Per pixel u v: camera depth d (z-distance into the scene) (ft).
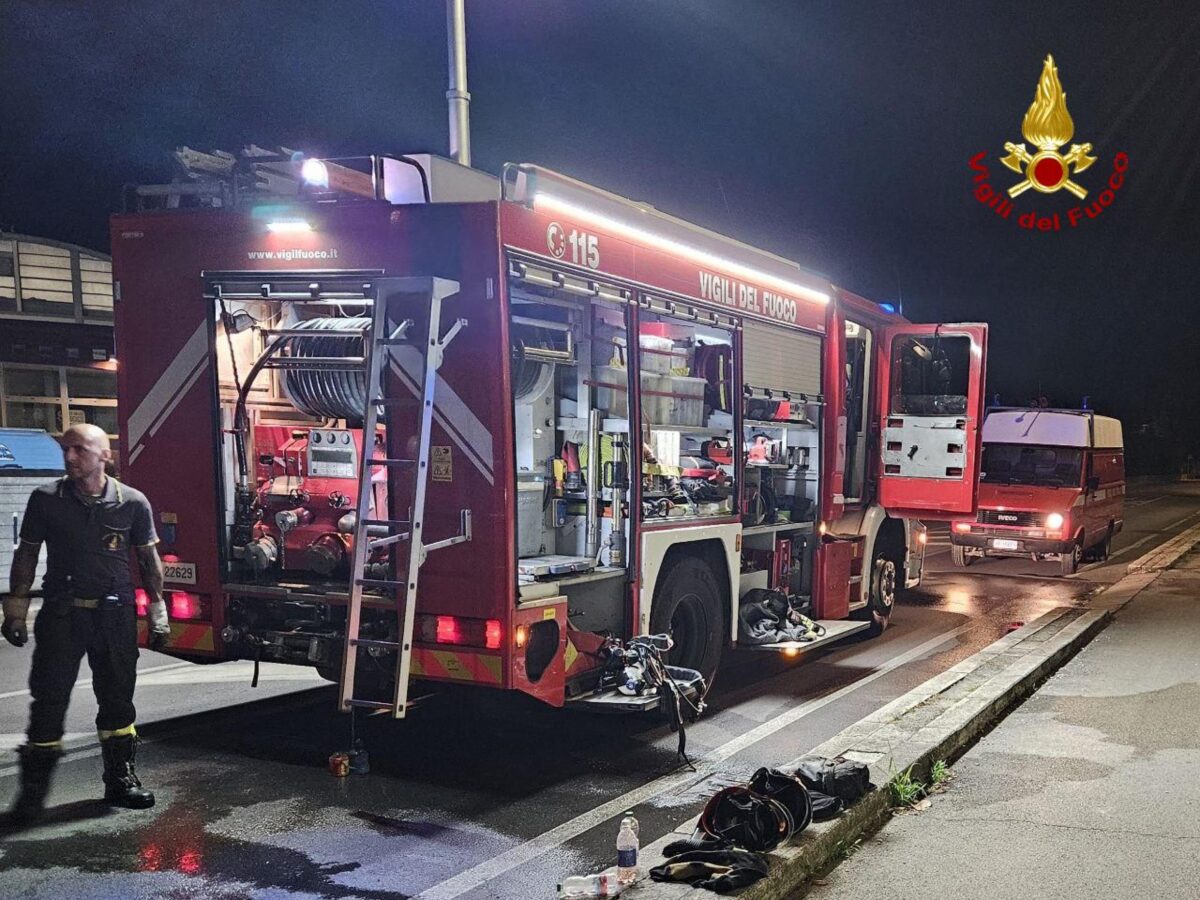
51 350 57.52
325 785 18.51
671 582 23.08
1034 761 19.77
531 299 19.17
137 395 20.52
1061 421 54.03
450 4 37.91
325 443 20.38
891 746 19.16
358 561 17.67
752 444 28.37
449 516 18.17
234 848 15.48
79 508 16.92
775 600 27.48
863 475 34.12
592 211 20.20
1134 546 67.31
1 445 40.93
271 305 20.93
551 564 19.54
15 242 56.18
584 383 21.15
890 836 15.99
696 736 22.25
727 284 25.18
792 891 13.96
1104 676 27.17
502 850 15.51
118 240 20.45
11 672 27.94
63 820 16.55
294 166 19.85
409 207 18.26
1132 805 17.33
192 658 20.63
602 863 14.94
